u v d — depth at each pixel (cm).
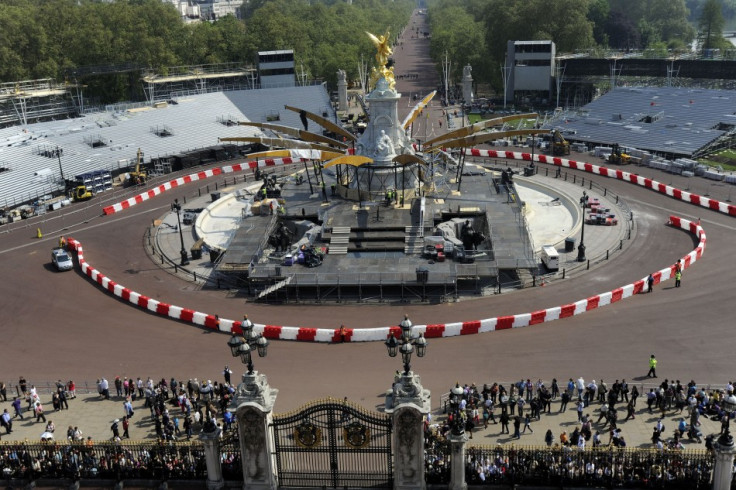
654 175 12444
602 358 6284
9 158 13600
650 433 5103
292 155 10169
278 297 8062
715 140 14188
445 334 6869
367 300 7825
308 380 6119
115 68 19000
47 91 18062
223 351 6794
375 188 10512
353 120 19262
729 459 4062
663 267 8362
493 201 10238
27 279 8975
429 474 4481
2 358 6881
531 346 6588
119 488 4672
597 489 4409
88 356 6844
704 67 17888
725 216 10181
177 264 9250
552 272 8381
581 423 5284
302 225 9781
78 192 12612
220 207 11738
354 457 4772
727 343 6431
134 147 15200
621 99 17475
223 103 18162
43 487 4750
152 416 5656
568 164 13325
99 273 8706
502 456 4522
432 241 8706
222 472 4591
